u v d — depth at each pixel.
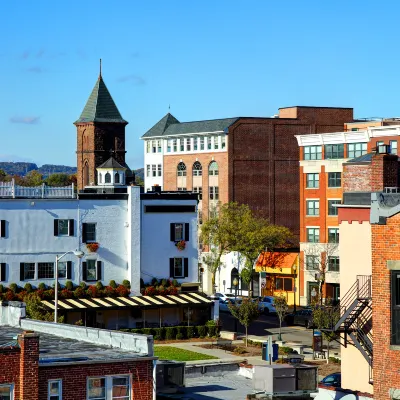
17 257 149.12
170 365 87.44
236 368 101.12
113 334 71.75
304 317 169.12
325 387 74.62
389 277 61.66
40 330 81.06
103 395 64.19
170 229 161.25
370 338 75.56
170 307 154.75
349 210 79.06
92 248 154.38
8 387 60.59
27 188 151.62
